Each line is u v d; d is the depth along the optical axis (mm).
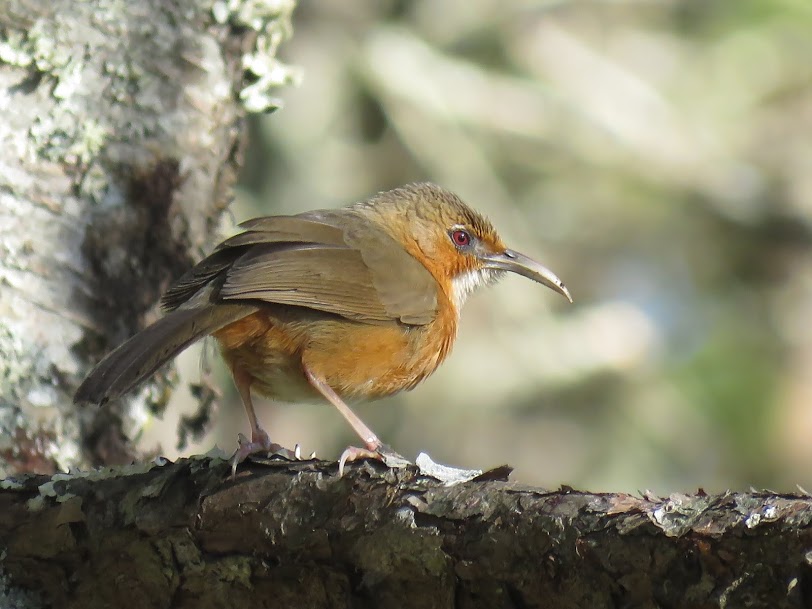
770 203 20906
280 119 18953
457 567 6742
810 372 19672
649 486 18891
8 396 9812
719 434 19094
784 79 21703
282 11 11461
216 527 7641
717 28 21906
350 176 19375
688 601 5969
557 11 21766
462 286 11961
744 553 5812
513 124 20094
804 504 5758
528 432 19266
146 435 10695
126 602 8023
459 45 20406
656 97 20938
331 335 9703
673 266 21016
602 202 20828
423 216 11492
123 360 8531
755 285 20719
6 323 9891
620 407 19203
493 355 19266
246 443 8070
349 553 7172
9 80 10273
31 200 10148
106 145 10461
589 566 6277
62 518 8070
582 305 20609
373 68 19312
